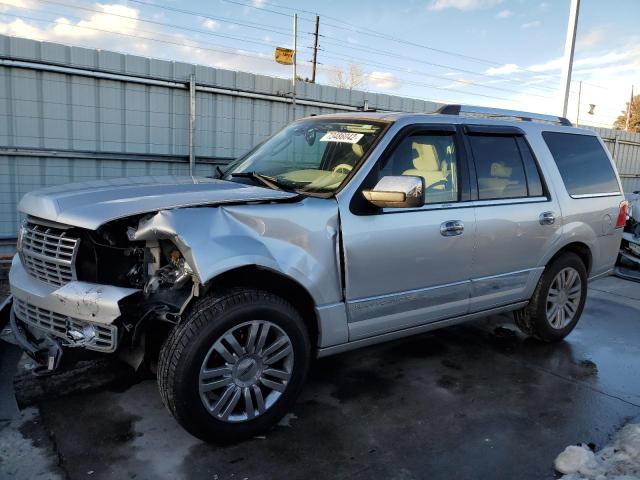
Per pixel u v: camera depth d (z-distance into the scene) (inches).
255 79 335.0
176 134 313.3
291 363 126.0
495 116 181.5
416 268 145.3
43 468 110.0
